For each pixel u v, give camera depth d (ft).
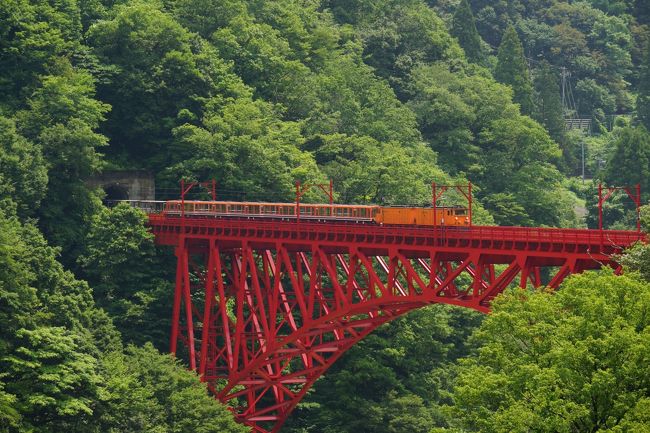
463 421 615.98
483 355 624.59
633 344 565.12
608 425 560.61
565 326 595.06
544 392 570.87
